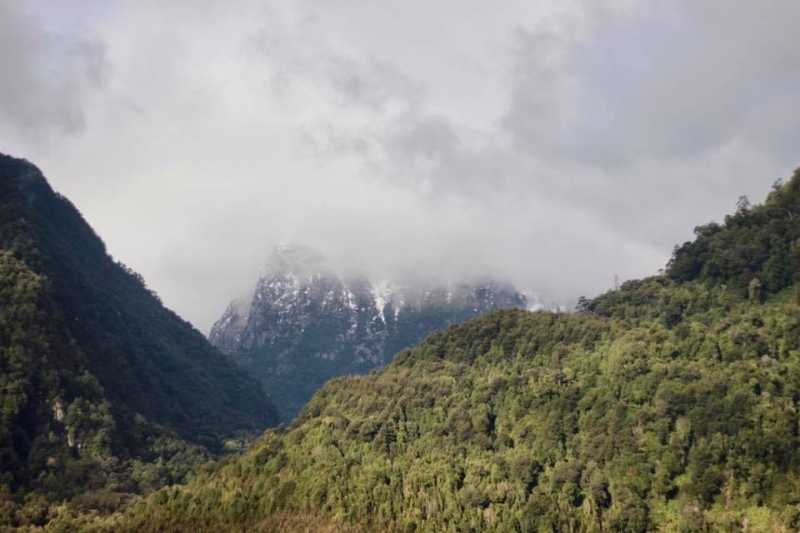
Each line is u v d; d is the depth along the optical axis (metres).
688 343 192.88
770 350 183.62
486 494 169.88
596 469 169.88
